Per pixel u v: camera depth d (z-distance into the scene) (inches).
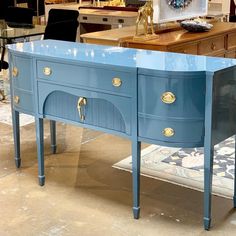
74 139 143.5
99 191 110.0
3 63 175.9
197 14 170.6
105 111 98.7
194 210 101.1
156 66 91.7
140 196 107.3
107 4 241.1
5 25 195.9
